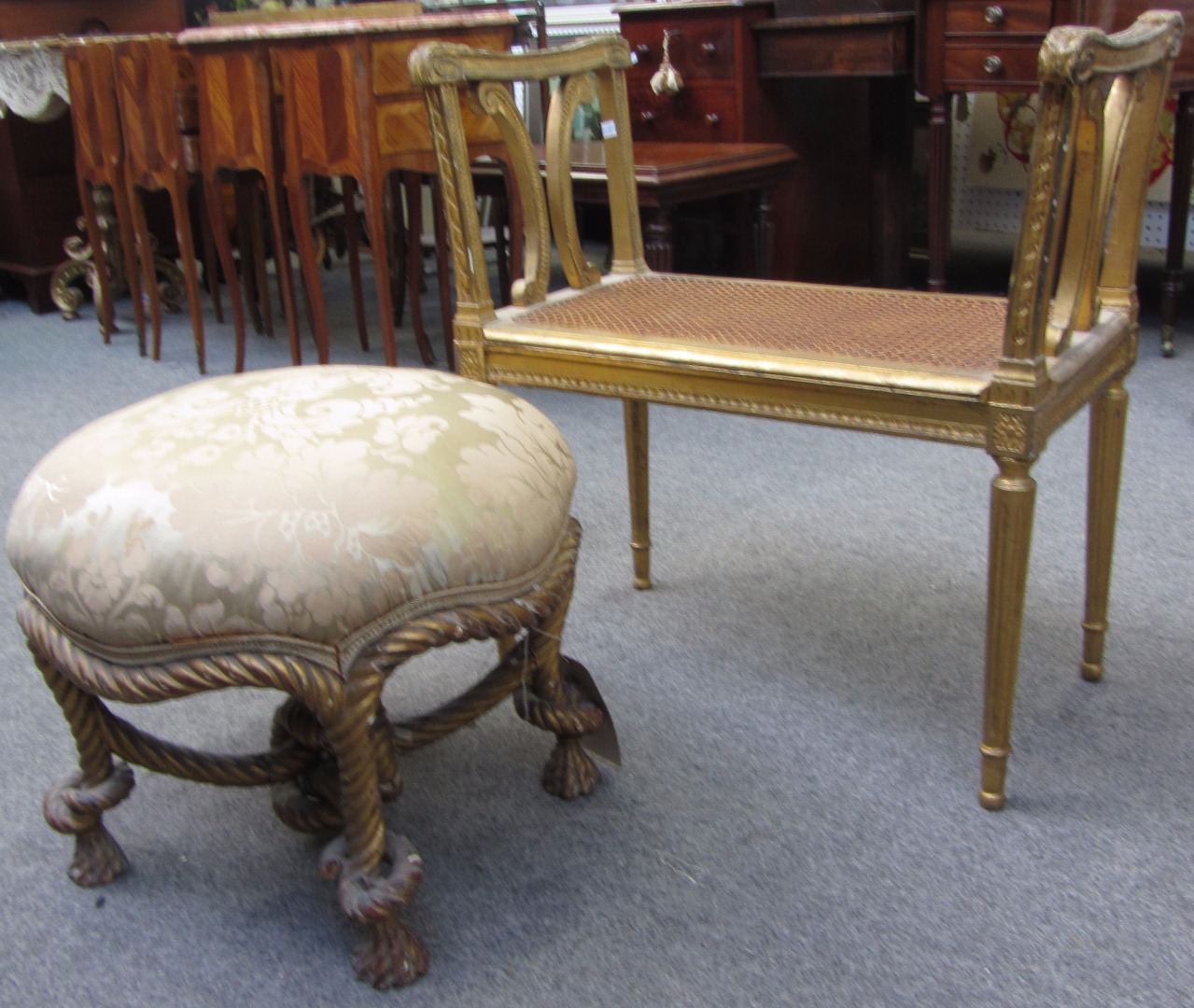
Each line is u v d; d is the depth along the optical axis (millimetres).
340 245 4582
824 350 1281
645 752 1427
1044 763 1368
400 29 2467
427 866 1240
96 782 1207
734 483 2279
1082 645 1604
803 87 3258
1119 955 1081
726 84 3152
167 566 971
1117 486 1442
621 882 1207
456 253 1451
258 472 1014
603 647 1679
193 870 1261
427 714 1248
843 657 1625
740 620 1740
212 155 2916
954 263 4035
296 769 1229
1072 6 2479
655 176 2623
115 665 1018
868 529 2033
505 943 1132
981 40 2635
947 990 1050
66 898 1225
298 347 2980
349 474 1016
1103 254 1296
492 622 1059
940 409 1176
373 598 985
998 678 1239
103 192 3525
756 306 1511
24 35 4184
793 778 1365
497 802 1347
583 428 2654
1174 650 1600
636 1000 1057
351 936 1154
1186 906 1137
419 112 2588
